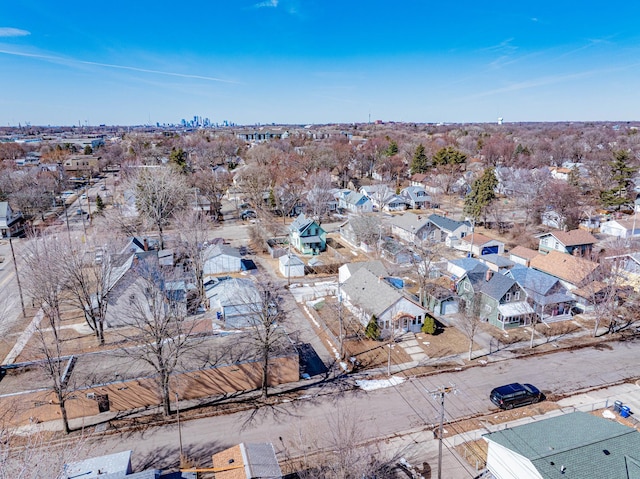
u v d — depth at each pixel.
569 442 21.20
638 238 63.34
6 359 34.78
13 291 48.28
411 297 45.78
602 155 119.06
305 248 62.31
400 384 31.88
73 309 44.50
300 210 88.94
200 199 85.19
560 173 108.94
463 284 44.59
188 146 167.50
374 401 29.89
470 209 76.94
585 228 72.62
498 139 162.12
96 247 49.66
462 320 40.09
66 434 26.59
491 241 60.41
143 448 25.55
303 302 46.44
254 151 135.50
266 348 30.00
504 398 28.73
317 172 108.50
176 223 62.84
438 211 90.38
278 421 27.88
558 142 161.00
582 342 37.69
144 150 149.75
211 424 27.70
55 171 112.00
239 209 90.94
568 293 42.16
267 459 22.28
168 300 34.84
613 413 28.38
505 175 105.12
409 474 23.34
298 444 25.58
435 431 26.78
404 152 146.00
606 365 34.12
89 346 36.72
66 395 27.14
